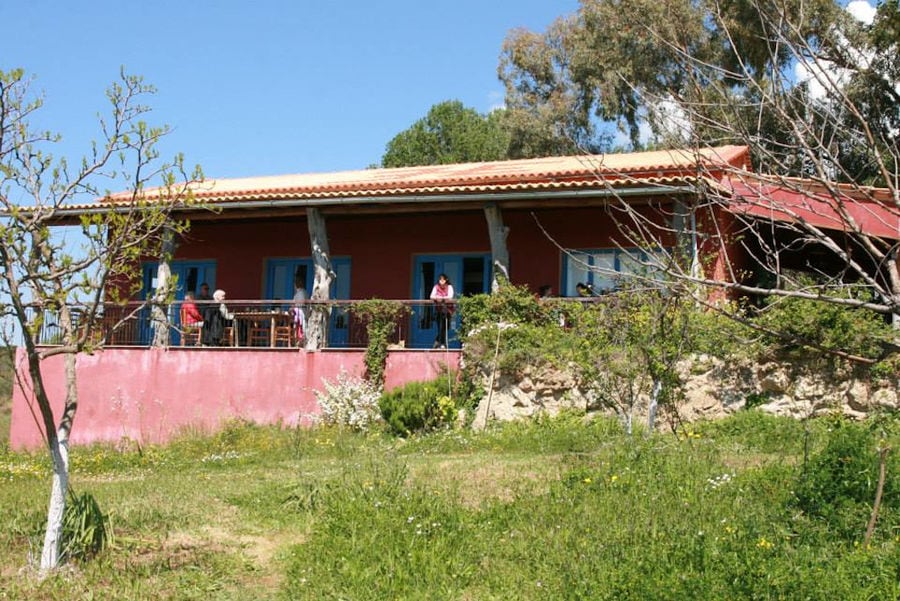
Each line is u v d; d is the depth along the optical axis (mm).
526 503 10406
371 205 20047
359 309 19469
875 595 6922
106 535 9305
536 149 36906
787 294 5914
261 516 10914
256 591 8266
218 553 9352
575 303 17844
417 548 8984
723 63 19578
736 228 19422
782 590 6852
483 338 18203
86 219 7867
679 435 14648
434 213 21766
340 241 23281
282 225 23875
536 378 17484
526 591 7961
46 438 8523
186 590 8172
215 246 24422
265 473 14734
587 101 34781
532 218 21219
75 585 8102
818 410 15430
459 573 8414
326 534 9469
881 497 8781
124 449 19156
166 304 8516
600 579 7750
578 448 15086
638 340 13820
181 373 20516
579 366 16781
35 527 10078
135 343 21656
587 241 20703
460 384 18250
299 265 23750
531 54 37812
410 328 21906
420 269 22594
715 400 16031
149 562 8977
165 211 8742
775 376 15766
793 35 6414
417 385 18094
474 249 22156
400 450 16266
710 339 16016
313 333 19891
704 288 7941
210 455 17641
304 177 27391
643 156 22031
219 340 20938
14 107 8086
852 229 5945
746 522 8695
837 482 9391
